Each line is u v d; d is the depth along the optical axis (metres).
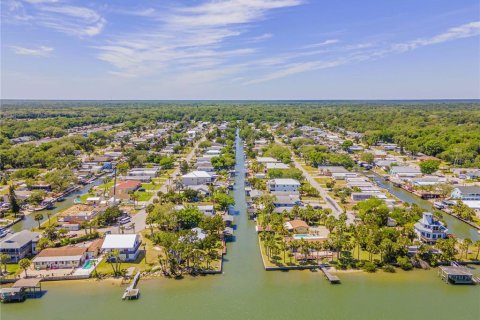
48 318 84.69
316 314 86.44
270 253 115.44
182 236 114.50
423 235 123.19
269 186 182.50
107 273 102.81
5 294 90.50
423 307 89.12
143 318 84.75
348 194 175.00
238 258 113.75
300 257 111.50
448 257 107.69
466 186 176.38
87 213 145.00
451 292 95.31
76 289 96.25
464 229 138.00
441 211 158.75
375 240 112.38
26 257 111.75
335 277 100.12
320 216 140.75
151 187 194.50
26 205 164.38
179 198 160.88
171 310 87.81
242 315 85.88
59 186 186.12
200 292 95.25
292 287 97.56
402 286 97.94
